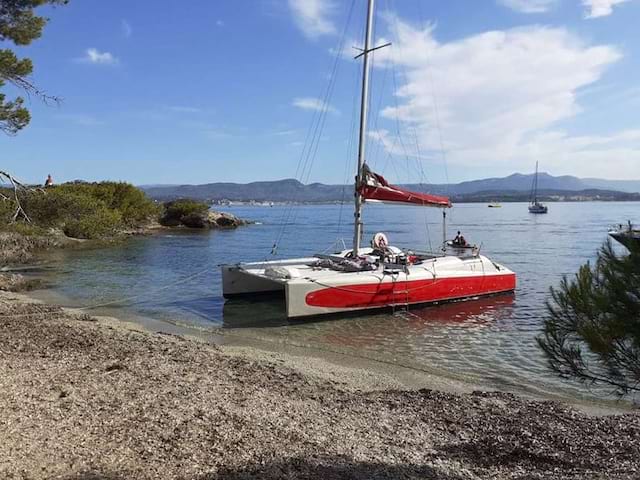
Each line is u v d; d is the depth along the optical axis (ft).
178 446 17.67
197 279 73.31
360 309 50.39
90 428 18.67
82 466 15.53
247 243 140.56
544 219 309.22
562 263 97.71
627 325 14.16
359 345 40.88
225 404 22.88
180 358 31.76
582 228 216.74
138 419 19.98
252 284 58.08
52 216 86.63
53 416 19.49
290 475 16.10
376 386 30.12
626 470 18.57
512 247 132.67
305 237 166.09
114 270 82.23
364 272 52.13
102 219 136.36
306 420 21.86
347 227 231.71
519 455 19.92
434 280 54.60
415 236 174.91
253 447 18.13
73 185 169.07
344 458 18.01
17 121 43.57
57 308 49.73
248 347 39.09
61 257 99.86
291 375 30.30
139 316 50.34
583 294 15.39
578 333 15.75
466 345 41.06
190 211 213.25
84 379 25.04
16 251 89.25
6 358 28.22
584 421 24.48
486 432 22.34
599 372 16.20
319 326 46.96
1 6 43.80
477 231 200.64
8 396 21.44
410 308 53.36
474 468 18.42
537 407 26.58
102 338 36.14
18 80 43.27
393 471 17.31
